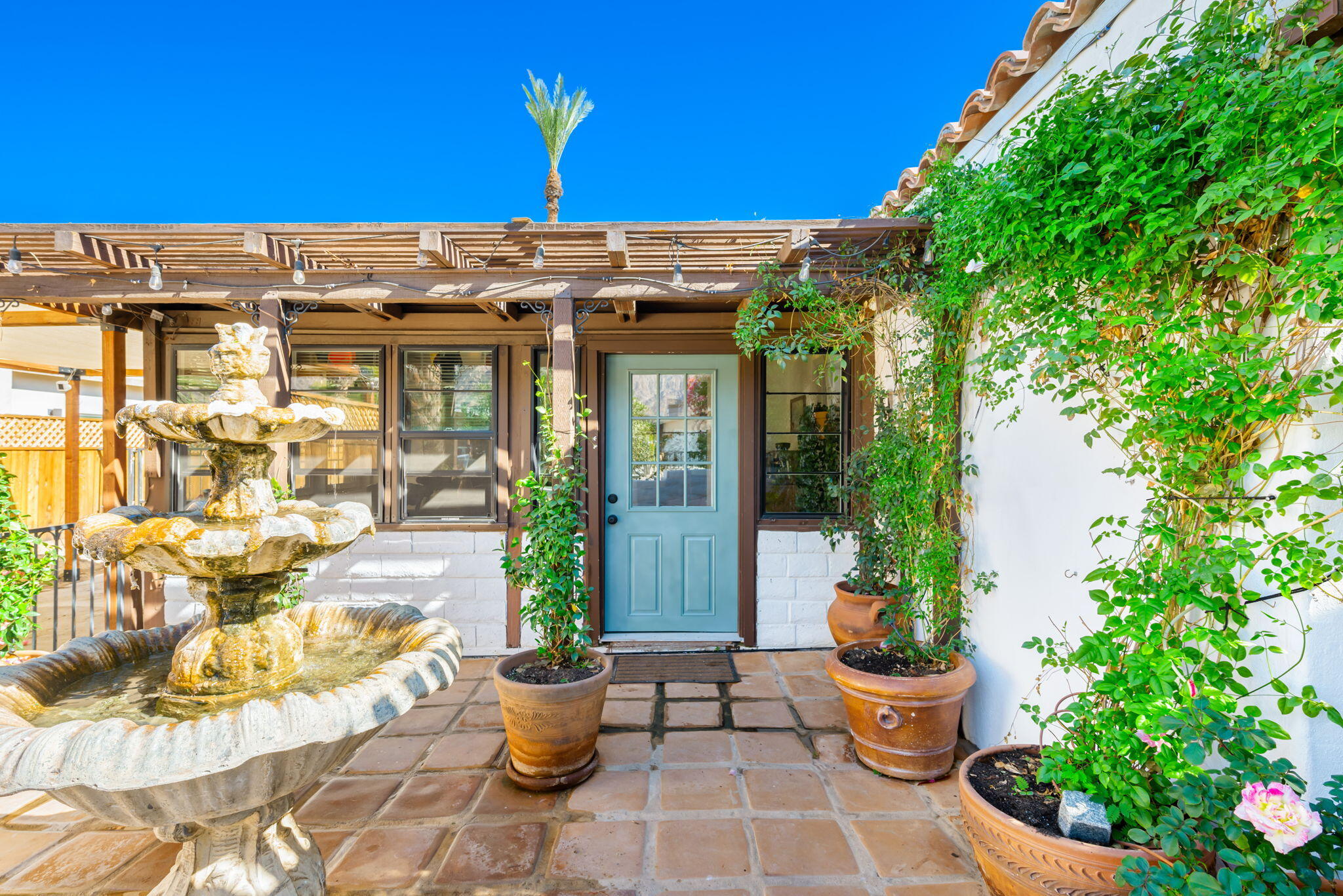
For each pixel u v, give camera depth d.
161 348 4.31
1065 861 1.55
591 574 4.36
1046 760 1.72
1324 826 1.32
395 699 1.65
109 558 1.65
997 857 1.71
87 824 2.35
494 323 4.33
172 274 3.33
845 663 2.86
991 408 2.75
